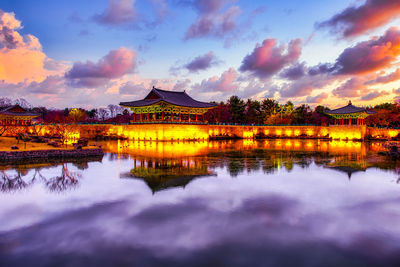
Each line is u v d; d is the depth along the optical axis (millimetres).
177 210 14141
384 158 36250
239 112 108750
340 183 20625
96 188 18891
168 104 64688
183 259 9219
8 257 9328
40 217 13086
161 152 42031
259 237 10930
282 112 117938
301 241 10602
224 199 16188
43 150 33938
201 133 74625
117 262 9023
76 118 106562
